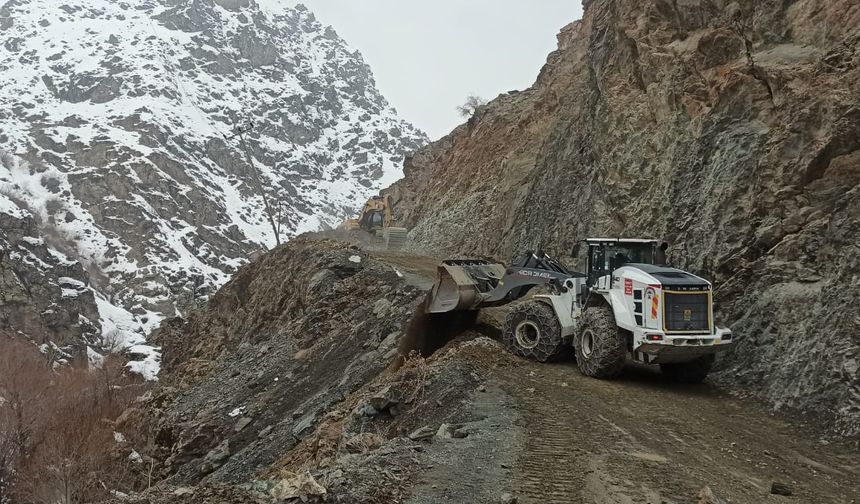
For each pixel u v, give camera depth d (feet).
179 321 185.26
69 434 84.43
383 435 31.63
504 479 22.04
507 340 39.81
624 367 38.52
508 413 29.32
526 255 43.83
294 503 19.47
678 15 55.67
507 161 110.42
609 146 60.39
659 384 35.12
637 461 24.06
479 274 46.65
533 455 24.27
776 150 38.17
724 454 25.71
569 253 67.00
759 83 42.98
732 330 36.40
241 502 19.26
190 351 124.88
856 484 23.53
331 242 93.81
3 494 76.33
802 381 30.73
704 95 49.32
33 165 574.15
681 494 21.30
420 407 32.60
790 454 26.23
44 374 134.92
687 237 42.96
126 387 119.96
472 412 29.89
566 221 70.49
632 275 33.88
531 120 116.67
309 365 60.70
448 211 128.26
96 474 67.67
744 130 42.27
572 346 38.83
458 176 145.07
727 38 48.52
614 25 66.13
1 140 616.80
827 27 40.29
